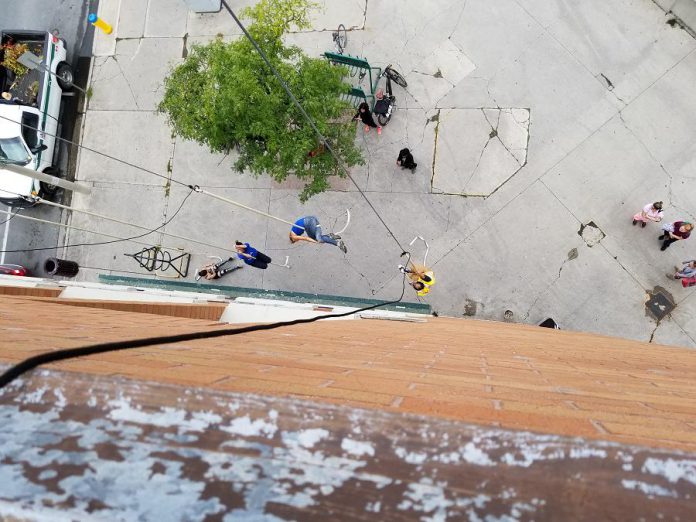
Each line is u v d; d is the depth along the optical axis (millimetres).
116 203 12586
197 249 12078
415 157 11141
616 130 10367
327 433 752
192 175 12273
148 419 785
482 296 10617
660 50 10336
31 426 786
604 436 810
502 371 2215
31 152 11789
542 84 10742
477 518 668
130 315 4406
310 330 3869
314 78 8797
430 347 3510
